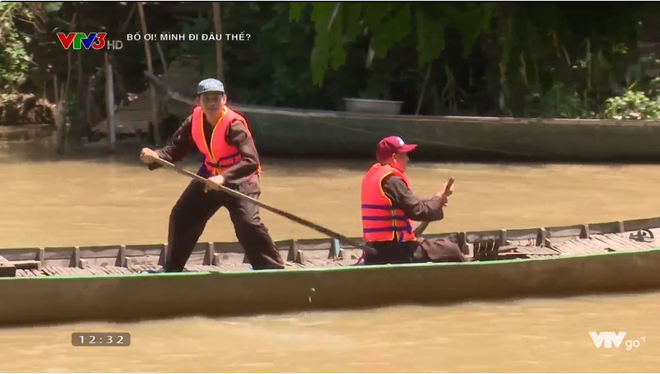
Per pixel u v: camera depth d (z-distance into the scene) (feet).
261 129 170.81
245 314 69.05
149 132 189.57
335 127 167.43
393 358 60.13
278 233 105.91
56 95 196.75
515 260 73.51
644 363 58.80
